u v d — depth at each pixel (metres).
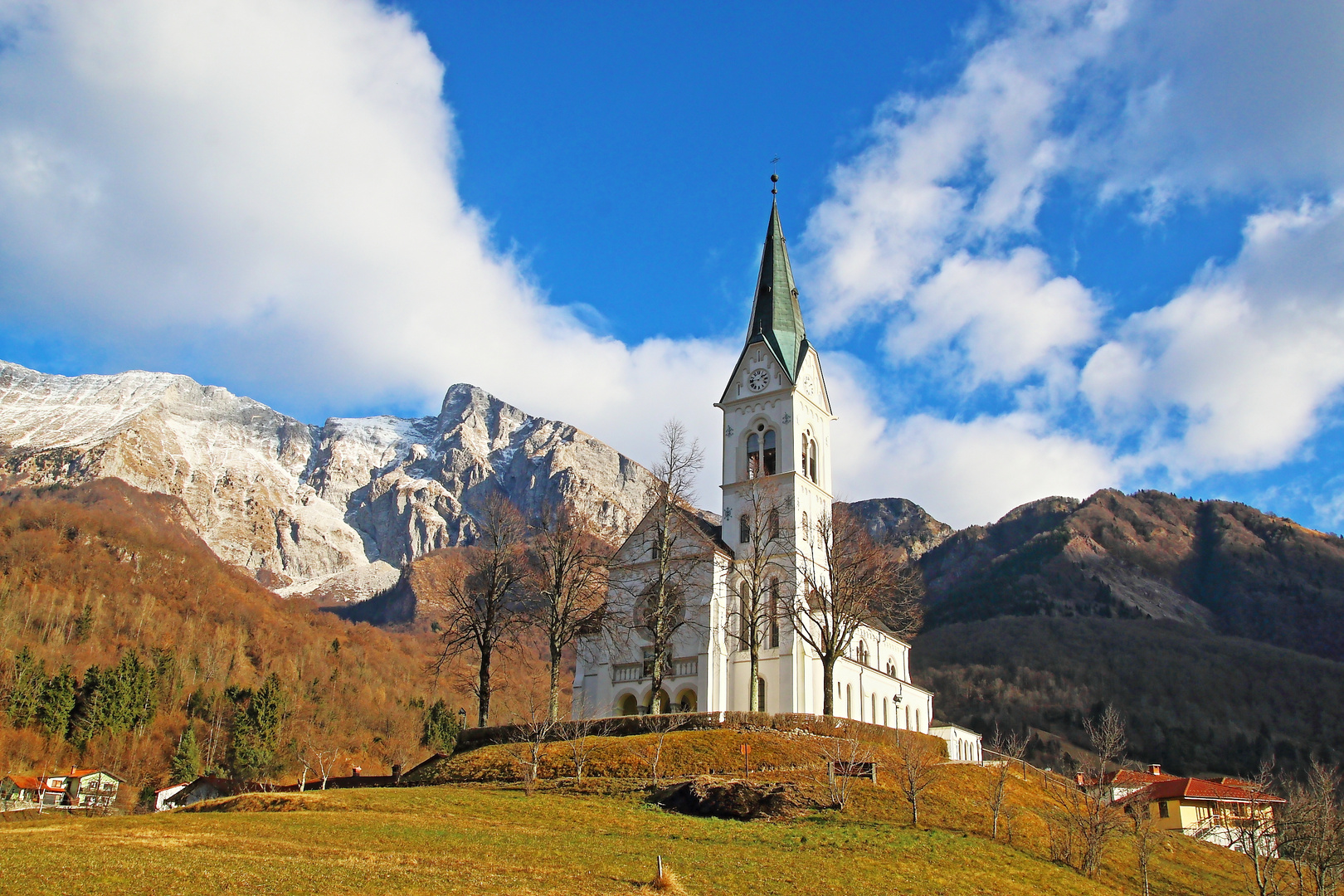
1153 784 90.50
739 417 97.44
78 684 166.25
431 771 68.06
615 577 89.75
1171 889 54.06
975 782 64.50
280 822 46.44
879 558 88.94
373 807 51.53
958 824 54.84
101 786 124.81
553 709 75.81
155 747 153.50
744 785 53.75
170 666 186.62
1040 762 168.38
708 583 85.38
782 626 85.94
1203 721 187.88
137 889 31.48
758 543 84.44
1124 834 61.94
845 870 42.91
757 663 80.31
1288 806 75.06
